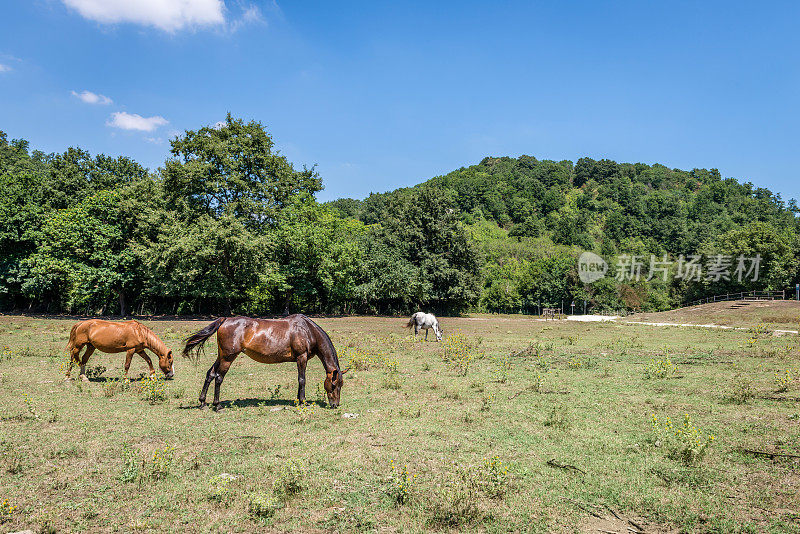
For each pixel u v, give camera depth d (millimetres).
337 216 62188
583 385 12125
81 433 7859
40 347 18312
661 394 10914
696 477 6109
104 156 48531
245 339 9617
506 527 4910
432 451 7172
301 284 45781
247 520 5016
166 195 39594
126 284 39312
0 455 6730
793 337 21891
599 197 162500
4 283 39656
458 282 55125
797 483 5871
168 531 4781
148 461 6465
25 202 39688
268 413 9320
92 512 5086
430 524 4965
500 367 15242
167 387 11734
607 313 74312
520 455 7008
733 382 11719
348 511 5230
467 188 156750
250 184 40812
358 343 22484
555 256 88812
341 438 7754
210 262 37406
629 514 5254
